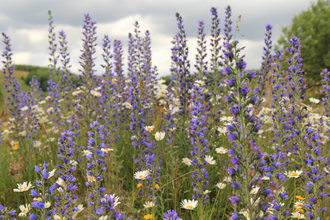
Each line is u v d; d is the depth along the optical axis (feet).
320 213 9.30
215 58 17.75
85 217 11.27
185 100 15.65
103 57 19.31
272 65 15.62
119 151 15.90
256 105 15.15
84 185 13.15
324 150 14.16
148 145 13.16
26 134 18.54
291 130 13.26
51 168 14.11
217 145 14.14
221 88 16.29
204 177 10.62
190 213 11.25
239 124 6.60
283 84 14.69
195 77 18.22
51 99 22.08
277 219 8.21
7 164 16.24
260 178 6.07
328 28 75.77
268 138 17.97
